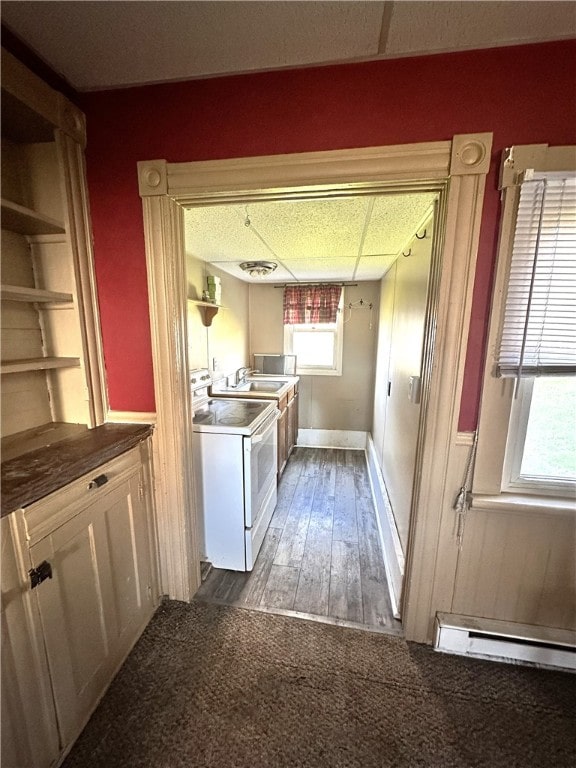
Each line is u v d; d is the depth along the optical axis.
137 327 1.44
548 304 1.13
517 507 1.26
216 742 1.10
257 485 2.06
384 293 3.40
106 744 1.09
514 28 0.98
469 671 1.34
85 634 1.16
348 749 1.08
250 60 1.11
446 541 1.37
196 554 1.74
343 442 4.22
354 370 4.09
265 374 4.23
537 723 1.16
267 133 1.20
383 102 1.13
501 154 1.09
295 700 1.23
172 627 1.54
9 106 1.06
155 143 1.28
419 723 1.16
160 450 1.54
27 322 1.36
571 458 1.29
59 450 1.18
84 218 1.34
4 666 0.87
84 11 0.91
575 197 1.06
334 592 1.78
